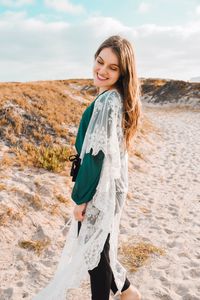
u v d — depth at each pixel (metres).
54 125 10.19
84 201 2.20
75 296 3.32
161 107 37.09
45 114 10.71
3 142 8.37
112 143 2.16
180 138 15.38
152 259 4.20
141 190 7.46
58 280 2.39
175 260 4.21
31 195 5.41
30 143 8.70
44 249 4.23
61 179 6.65
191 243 4.82
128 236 4.89
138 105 2.36
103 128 2.14
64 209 5.45
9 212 4.79
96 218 2.28
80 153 2.33
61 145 9.18
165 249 4.54
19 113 10.18
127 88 2.29
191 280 3.77
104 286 2.35
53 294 2.37
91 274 2.36
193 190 7.77
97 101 2.22
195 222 5.72
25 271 3.77
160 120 23.22
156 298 3.38
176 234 5.12
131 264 4.03
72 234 2.48
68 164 7.71
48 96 13.19
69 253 2.48
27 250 4.17
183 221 5.76
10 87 13.20
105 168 2.18
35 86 14.34
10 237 4.37
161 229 5.27
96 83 2.34
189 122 21.84
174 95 39.06
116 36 2.28
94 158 2.13
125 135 2.36
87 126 2.29
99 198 2.21
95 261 2.26
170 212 6.16
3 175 6.22
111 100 2.19
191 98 36.38
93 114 2.20
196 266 4.11
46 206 5.35
